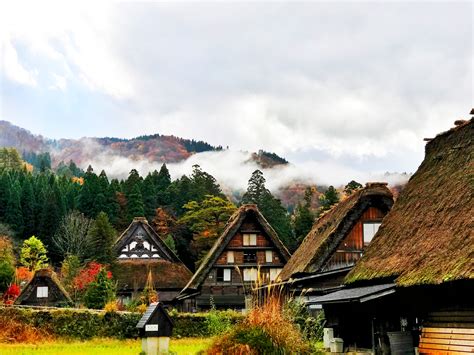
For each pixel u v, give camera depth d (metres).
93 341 26.86
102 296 36.62
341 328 22.20
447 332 15.51
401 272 17.05
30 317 27.12
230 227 40.44
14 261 57.66
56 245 62.66
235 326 16.33
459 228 15.77
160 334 20.28
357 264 21.28
